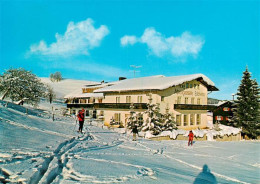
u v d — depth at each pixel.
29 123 15.81
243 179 8.97
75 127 21.52
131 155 11.57
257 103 42.28
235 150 19.20
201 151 17.02
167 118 30.17
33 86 43.25
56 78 148.50
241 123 42.78
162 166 9.45
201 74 36.94
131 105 32.00
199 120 38.53
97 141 15.27
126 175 6.91
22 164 6.52
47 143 10.34
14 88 39.22
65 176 6.29
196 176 8.38
